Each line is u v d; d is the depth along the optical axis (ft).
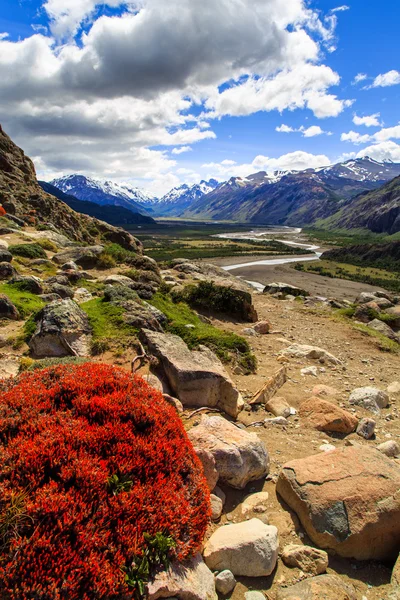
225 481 19.77
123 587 11.32
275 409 29.84
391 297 109.60
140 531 12.66
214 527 17.13
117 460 14.28
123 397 17.49
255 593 13.73
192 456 16.96
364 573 15.33
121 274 71.61
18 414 15.67
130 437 15.37
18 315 39.96
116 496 13.07
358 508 16.47
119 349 33.14
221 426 22.40
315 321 67.62
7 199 128.16
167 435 16.83
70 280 61.11
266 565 14.69
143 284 56.85
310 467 19.19
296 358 44.52
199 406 28.14
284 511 18.44
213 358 33.55
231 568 14.62
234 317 60.29
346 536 15.88
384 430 28.66
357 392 34.22
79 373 19.29
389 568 15.70
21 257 68.64
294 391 34.32
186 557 13.62
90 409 16.47
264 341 50.85
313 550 15.58
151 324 38.93
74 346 32.50
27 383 18.25
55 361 26.45
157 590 11.82
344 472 18.37
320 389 34.65
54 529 11.33
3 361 29.43
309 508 17.17
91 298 51.21
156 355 31.83
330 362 43.86
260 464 20.83
